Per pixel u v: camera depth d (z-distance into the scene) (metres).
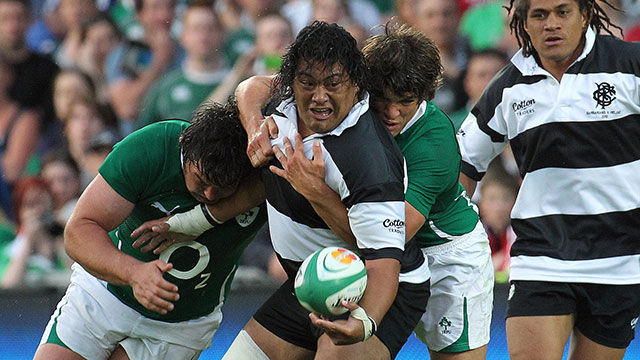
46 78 31.05
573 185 15.95
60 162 29.61
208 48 30.88
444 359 16.12
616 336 16.41
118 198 14.11
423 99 13.55
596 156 15.78
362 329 11.94
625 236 16.03
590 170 15.83
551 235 16.22
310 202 12.89
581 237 16.08
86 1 31.86
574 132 15.75
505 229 27.22
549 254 16.12
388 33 13.91
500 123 16.67
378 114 13.55
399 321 13.99
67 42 31.70
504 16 31.11
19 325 24.95
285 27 31.14
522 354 16.02
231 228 14.88
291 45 12.44
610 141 15.71
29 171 30.52
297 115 13.13
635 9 30.84
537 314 16.11
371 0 32.38
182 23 31.41
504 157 28.28
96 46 31.48
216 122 13.79
